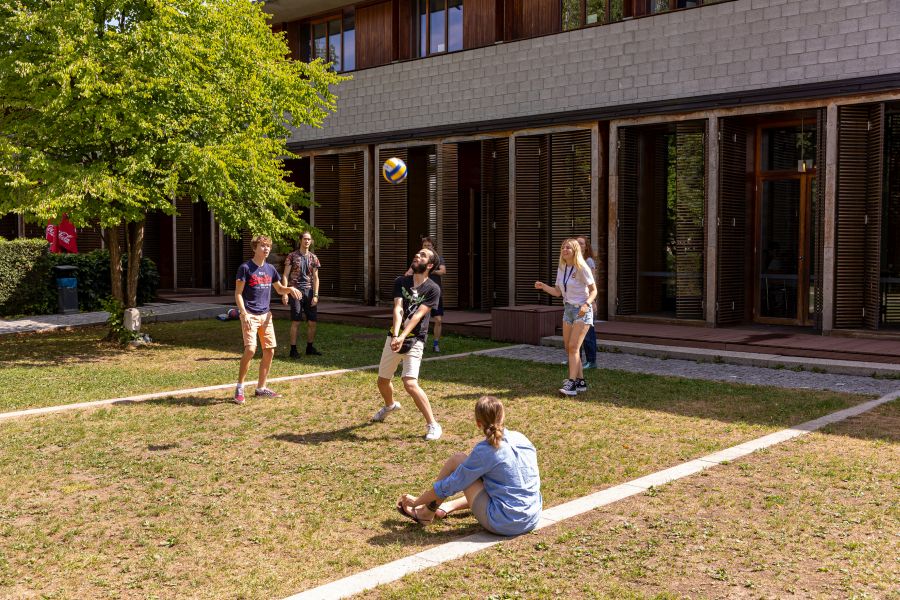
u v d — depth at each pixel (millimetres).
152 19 12641
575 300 9180
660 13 14773
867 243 12766
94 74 11805
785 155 14438
